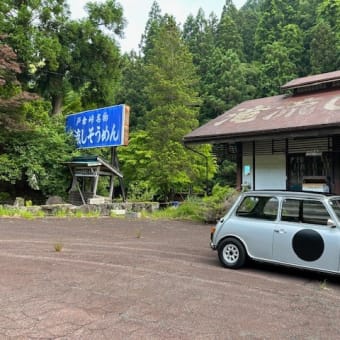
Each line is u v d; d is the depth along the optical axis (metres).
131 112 39.22
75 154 18.52
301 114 12.55
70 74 22.72
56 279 5.28
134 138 26.42
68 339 3.35
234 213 6.43
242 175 14.80
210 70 43.75
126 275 5.61
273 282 5.50
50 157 17.94
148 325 3.73
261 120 13.38
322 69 39.56
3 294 4.55
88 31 21.81
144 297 4.60
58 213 13.69
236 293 4.88
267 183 14.10
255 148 14.52
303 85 15.43
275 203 6.02
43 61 19.89
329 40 40.25
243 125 13.39
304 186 12.92
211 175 27.44
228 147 15.92
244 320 3.95
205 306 4.34
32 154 17.42
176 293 4.80
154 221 12.96
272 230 5.88
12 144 17.42
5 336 3.38
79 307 4.19
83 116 18.86
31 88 21.97
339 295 4.97
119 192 28.00
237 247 6.21
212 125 14.88
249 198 6.34
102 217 13.75
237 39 50.69
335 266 5.28
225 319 3.96
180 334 3.54
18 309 4.07
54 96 23.19
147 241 8.85
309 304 4.54
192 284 5.23
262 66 43.81
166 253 7.45
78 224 11.55
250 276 5.80
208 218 12.71
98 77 23.11
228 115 15.98
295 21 50.09
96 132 18.00
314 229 5.52
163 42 27.98
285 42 45.31
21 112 17.55
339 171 12.27
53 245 7.86
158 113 25.77
